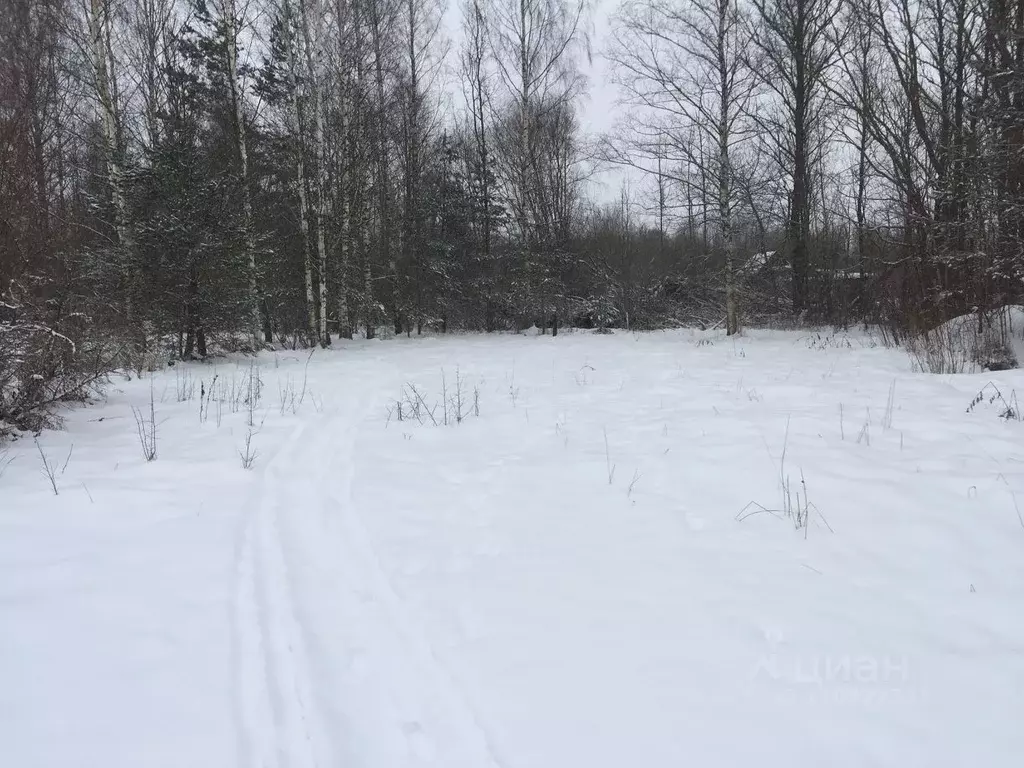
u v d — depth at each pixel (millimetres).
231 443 6613
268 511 4770
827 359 11812
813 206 20531
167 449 6371
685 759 2209
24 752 2305
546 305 20922
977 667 2672
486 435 6949
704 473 5316
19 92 10469
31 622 3189
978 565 3555
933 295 13250
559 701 2543
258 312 15055
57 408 7867
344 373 11805
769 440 6145
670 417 7398
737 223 17453
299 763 2266
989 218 11727
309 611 3312
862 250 17688
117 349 10430
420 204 21203
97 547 4105
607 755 2238
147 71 16172
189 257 12930
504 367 12438
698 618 3148
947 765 2150
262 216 16391
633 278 23891
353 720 2488
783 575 3576
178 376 11367
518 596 3424
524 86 20203
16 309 6918
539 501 4898
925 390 8242
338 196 18109
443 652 2908
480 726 2412
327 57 17531
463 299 22375
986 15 12305
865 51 16516
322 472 5746
